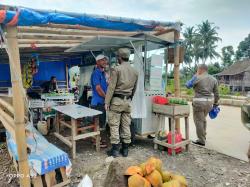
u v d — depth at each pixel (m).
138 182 2.31
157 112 4.71
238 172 3.71
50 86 9.12
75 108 5.05
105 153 4.52
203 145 5.08
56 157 3.18
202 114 4.99
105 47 5.69
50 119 6.29
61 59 10.73
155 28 4.82
